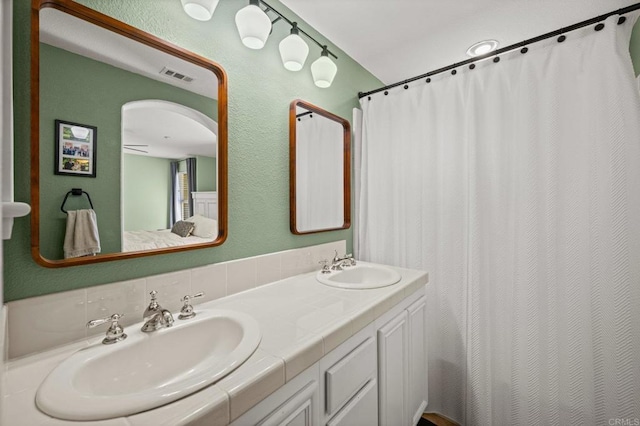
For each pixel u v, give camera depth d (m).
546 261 1.36
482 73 1.54
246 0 1.25
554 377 1.34
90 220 0.83
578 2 1.39
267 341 0.79
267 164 1.37
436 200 1.73
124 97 0.90
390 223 1.92
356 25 1.61
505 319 1.47
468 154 1.56
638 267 1.16
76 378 0.64
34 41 0.73
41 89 0.75
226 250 1.20
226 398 0.57
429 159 1.73
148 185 0.95
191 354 0.86
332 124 1.81
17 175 0.72
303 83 1.58
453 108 1.64
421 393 1.48
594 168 1.24
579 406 1.28
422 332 1.50
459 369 1.63
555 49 1.34
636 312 1.16
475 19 1.54
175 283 1.01
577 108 1.29
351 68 1.97
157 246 0.98
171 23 1.01
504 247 1.47
